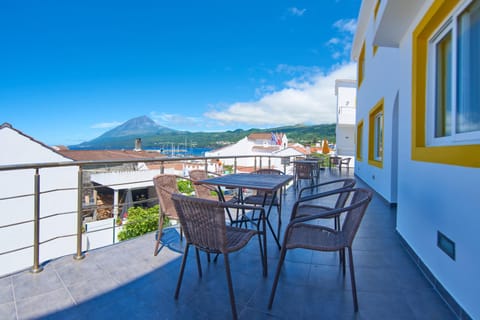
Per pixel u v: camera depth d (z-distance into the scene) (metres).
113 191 10.77
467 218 1.61
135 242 2.92
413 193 2.56
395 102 4.59
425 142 2.55
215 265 2.37
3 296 1.87
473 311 1.53
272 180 2.99
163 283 2.06
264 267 2.18
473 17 1.91
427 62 2.57
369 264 2.40
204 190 3.56
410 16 2.68
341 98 15.27
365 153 7.74
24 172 7.00
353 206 1.71
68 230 7.32
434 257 2.04
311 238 1.97
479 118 1.85
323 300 1.83
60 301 1.82
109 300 1.83
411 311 1.72
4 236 6.65
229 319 1.64
